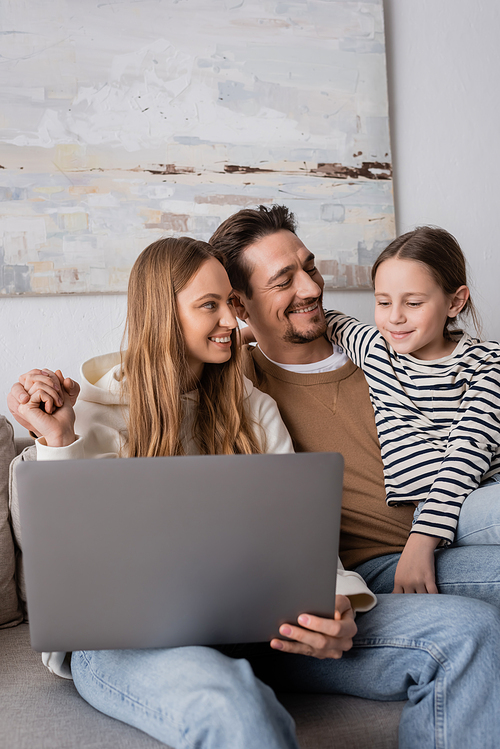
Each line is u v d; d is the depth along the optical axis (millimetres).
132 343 1082
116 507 702
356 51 1714
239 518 716
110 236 1532
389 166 1735
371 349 1292
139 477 699
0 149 1474
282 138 1657
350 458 1227
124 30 1554
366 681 876
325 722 825
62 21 1515
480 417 1166
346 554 1179
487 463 1136
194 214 1588
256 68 1643
